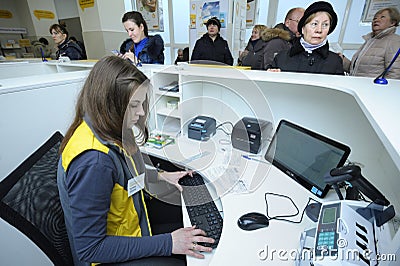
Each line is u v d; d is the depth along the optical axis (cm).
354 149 102
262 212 80
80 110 70
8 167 103
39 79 117
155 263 74
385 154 85
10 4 611
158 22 501
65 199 66
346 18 346
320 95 109
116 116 67
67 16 681
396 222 56
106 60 68
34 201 65
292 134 107
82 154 62
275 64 177
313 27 147
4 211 55
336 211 60
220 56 285
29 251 100
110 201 69
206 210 84
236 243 68
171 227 98
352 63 210
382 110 54
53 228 68
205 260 65
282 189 93
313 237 59
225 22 301
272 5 382
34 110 109
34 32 611
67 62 208
